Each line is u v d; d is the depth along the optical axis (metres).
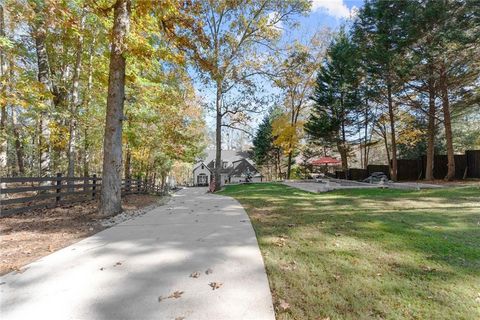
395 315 2.52
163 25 8.42
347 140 26.69
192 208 8.69
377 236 4.75
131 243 4.73
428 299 2.77
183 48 9.01
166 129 20.95
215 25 16.05
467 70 13.97
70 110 12.41
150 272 3.48
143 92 13.81
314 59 24.31
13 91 9.62
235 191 15.83
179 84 16.62
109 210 7.57
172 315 2.54
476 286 3.00
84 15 10.49
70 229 5.92
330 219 6.18
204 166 54.62
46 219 7.02
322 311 2.61
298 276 3.33
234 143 69.25
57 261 3.91
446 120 15.56
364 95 18.09
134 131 16.58
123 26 7.19
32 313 2.59
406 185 13.23
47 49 12.88
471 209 6.95
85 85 14.70
